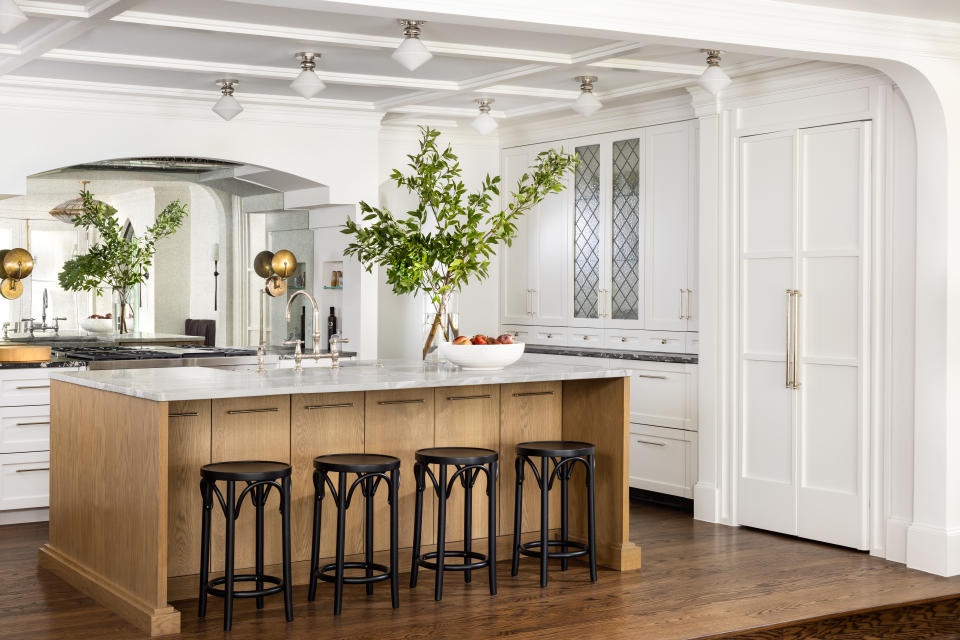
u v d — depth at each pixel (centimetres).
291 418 470
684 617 430
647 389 673
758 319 588
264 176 705
